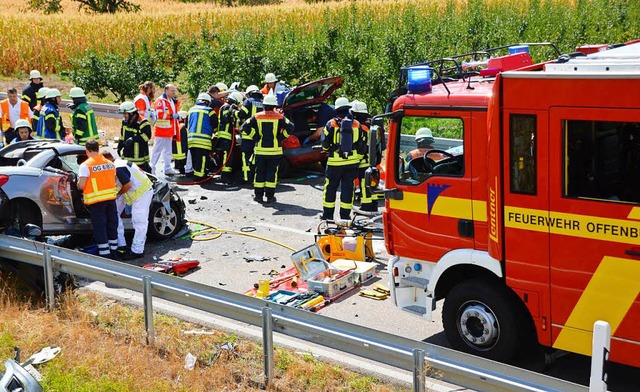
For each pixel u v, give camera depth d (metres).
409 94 7.22
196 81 25.22
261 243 10.95
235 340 7.43
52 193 9.88
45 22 36.78
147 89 14.90
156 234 10.99
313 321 6.33
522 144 6.19
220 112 14.59
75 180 10.20
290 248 10.66
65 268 8.15
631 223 5.70
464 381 5.48
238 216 12.41
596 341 4.91
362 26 30.08
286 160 15.02
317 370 6.75
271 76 16.66
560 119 5.95
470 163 6.75
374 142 7.23
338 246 9.83
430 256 7.19
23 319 7.84
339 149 11.47
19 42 32.16
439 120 7.01
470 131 6.72
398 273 7.54
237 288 9.16
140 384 6.47
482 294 6.76
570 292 6.10
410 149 7.24
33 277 8.70
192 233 11.45
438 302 8.65
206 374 6.69
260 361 7.01
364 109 12.07
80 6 59.31
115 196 9.91
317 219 12.12
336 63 23.11
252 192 14.06
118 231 10.39
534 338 6.79
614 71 5.85
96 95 26.52
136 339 7.45
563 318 6.18
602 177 5.81
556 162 6.02
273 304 6.57
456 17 32.09
